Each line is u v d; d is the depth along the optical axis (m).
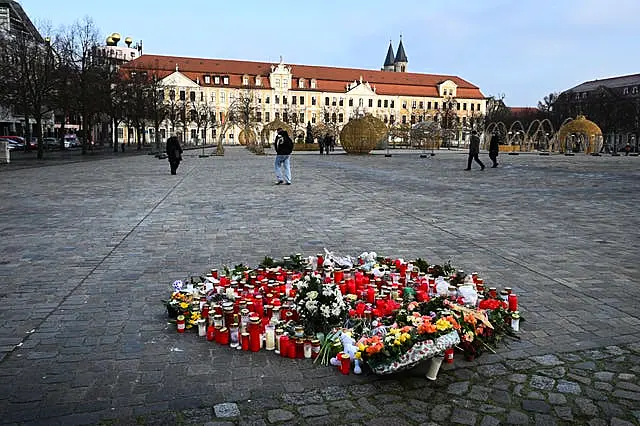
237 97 116.69
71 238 9.70
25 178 22.80
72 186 19.34
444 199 15.80
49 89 38.16
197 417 3.73
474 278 6.54
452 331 4.41
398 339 4.27
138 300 6.20
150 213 12.71
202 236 9.92
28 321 5.51
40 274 7.27
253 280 6.62
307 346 4.69
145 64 110.25
